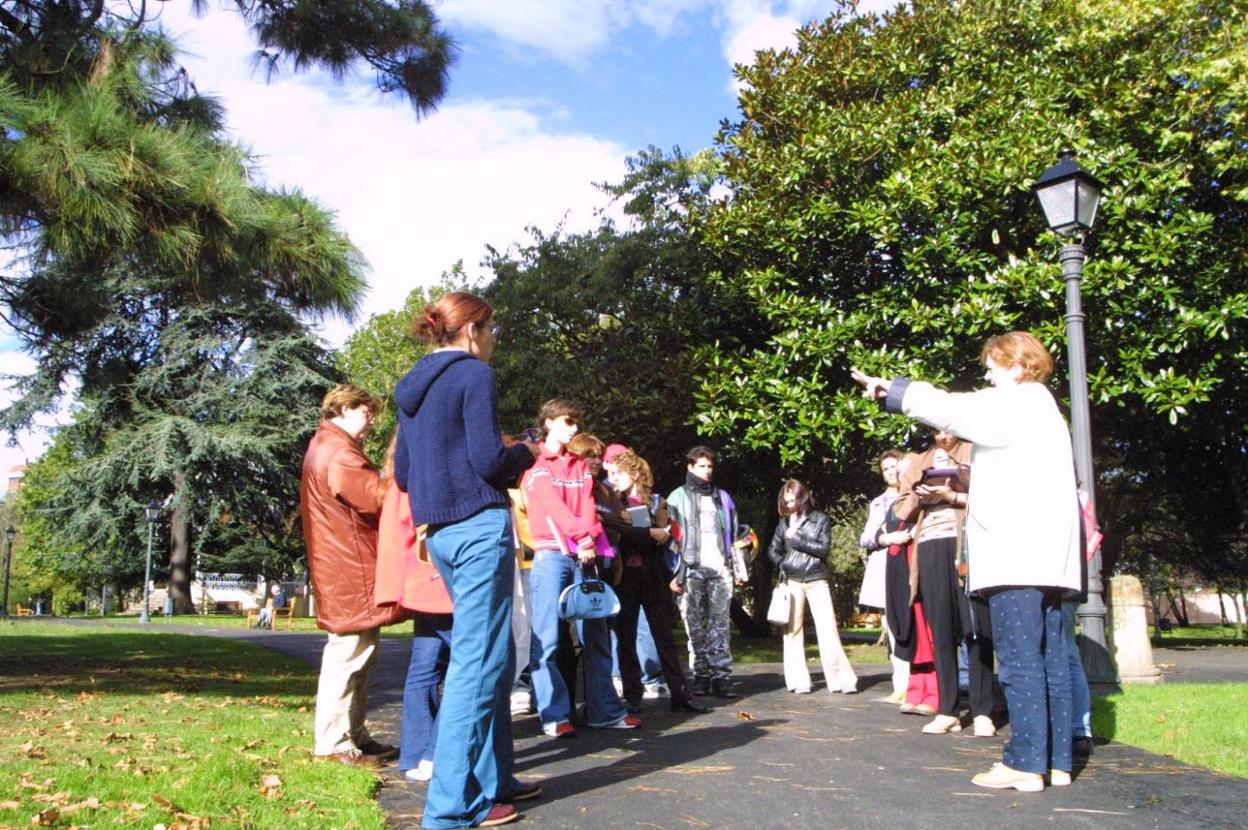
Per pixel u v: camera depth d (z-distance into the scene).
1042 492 4.62
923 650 7.07
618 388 17.84
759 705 7.74
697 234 18.27
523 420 19.36
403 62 11.20
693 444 18.16
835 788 4.50
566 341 19.61
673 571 8.30
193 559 46.97
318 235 7.95
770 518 21.81
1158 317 14.20
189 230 7.35
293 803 4.01
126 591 58.25
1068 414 14.39
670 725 6.51
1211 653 15.35
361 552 5.20
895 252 15.41
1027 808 4.14
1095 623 7.76
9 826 3.45
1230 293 14.52
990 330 13.95
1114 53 15.42
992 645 6.11
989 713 6.07
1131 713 6.51
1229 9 14.72
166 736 5.62
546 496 5.98
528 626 6.59
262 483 40.38
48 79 8.14
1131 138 15.04
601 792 4.40
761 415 14.93
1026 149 14.02
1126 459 21.12
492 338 4.29
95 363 10.52
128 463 37.94
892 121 15.41
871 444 17.23
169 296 9.69
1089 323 14.02
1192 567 27.30
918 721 6.75
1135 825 3.88
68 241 7.36
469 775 3.81
